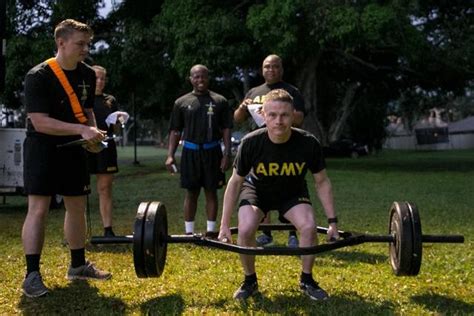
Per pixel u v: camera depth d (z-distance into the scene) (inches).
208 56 740.0
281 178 157.2
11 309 149.5
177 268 194.1
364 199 428.8
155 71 867.4
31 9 823.7
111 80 859.4
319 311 144.9
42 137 162.1
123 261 204.1
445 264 198.7
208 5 774.5
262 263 200.1
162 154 1560.0
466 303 153.1
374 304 150.9
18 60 775.1
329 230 154.3
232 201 158.1
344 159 1205.7
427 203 399.9
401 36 756.6
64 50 162.9
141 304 152.8
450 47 904.3
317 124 921.5
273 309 146.9
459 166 895.1
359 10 720.3
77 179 169.8
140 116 1164.5
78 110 167.6
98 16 893.2
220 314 143.7
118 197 452.8
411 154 1524.4
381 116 1530.5
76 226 177.2
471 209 365.4
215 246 149.2
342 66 1024.9
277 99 150.7
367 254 215.8
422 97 1251.8
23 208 396.2
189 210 242.5
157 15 812.6
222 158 242.7
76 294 162.4
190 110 237.1
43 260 208.7
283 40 713.0
